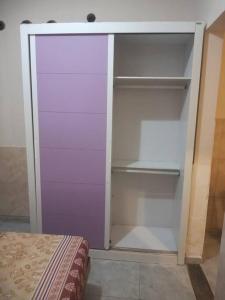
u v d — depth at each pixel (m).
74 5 2.23
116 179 2.48
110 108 1.91
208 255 2.25
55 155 2.04
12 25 2.34
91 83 1.89
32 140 2.03
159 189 2.48
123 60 2.23
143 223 2.57
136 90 2.28
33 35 1.86
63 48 1.86
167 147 2.36
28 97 1.95
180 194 2.08
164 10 2.15
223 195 2.60
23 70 1.91
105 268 2.07
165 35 1.85
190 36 1.86
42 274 1.21
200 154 1.92
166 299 1.76
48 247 1.44
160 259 2.13
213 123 1.87
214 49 1.74
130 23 1.76
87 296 1.77
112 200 2.53
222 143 2.50
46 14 2.27
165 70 2.22
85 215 2.12
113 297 1.77
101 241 2.15
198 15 1.99
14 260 1.31
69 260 1.32
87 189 2.07
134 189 2.49
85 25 1.80
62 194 2.11
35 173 2.09
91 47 1.84
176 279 1.96
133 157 2.42
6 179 2.69
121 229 2.50
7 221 2.75
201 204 2.01
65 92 1.93
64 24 1.81
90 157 2.01
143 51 2.20
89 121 1.96
